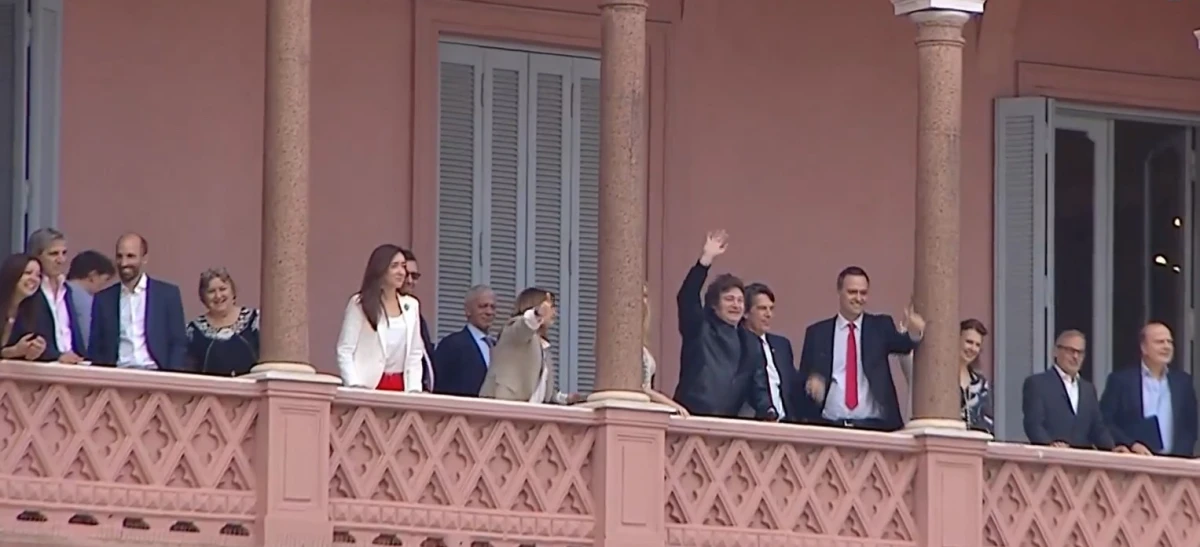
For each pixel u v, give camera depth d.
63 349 64.44
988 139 83.81
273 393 63.38
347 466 64.06
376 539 64.06
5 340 63.22
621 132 67.75
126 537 61.91
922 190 70.94
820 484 68.50
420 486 64.56
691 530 66.75
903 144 83.06
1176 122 86.69
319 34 77.38
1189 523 72.56
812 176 82.00
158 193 75.06
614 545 65.69
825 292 81.69
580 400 68.19
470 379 68.56
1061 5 84.69
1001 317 83.38
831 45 82.62
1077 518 71.12
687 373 68.94
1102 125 85.94
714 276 80.44
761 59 81.75
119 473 62.34
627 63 67.94
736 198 81.00
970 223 83.44
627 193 67.56
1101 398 75.69
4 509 61.19
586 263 80.38
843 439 68.62
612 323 67.00
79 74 74.56
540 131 79.94
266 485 63.00
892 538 69.06
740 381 69.06
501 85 79.50
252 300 75.81
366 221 77.31
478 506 65.12
